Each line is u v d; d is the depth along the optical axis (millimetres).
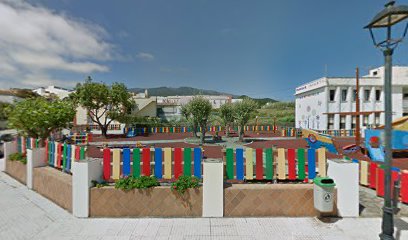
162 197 4875
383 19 3574
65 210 5246
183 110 22172
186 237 4062
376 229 4281
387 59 3623
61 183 5492
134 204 4879
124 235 4148
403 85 26047
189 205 4867
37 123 7707
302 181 5445
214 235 4117
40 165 6934
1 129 26203
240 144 18141
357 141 13086
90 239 4027
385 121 3670
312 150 5406
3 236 4164
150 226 4465
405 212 4867
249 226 4434
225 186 5031
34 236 4160
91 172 4996
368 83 25734
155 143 19219
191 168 5406
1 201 5797
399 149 11500
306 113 29484
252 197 4844
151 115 39906
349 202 4773
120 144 18172
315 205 4617
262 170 5395
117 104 26094
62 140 17578
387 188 3658
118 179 5301
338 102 25422
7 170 8492
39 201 5797
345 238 3986
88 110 25594
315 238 4000
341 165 4801
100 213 4883
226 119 22000
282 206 4828
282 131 26141
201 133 18719
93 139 22922
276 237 4043
